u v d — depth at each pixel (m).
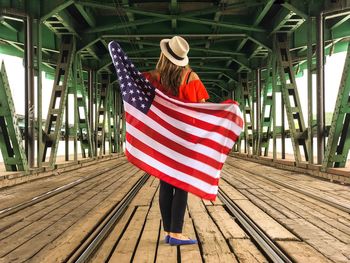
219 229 4.26
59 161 13.49
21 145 9.05
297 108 12.12
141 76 3.28
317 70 10.33
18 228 4.34
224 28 13.94
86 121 15.99
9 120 8.73
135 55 17.28
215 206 5.75
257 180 9.38
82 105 16.67
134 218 4.84
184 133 3.29
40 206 5.79
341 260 3.14
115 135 23.94
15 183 8.41
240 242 3.69
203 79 24.81
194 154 3.27
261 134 16.12
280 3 10.62
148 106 3.29
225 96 27.97
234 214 5.11
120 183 8.76
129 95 3.27
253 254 3.30
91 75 17.67
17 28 12.07
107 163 16.23
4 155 9.04
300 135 11.79
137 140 3.24
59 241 3.77
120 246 3.54
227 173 11.29
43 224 4.55
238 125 3.31
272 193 7.07
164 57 3.40
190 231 4.15
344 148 9.09
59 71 13.16
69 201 6.24
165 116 3.30
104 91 20.80
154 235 3.92
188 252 3.32
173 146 3.27
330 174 8.86
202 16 13.41
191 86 3.36
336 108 8.88
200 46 17.59
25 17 10.24
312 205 5.74
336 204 5.52
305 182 8.60
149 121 3.27
